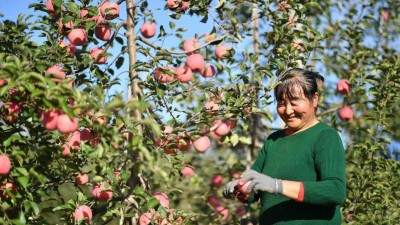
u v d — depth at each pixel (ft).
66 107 7.51
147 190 11.09
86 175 10.50
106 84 10.90
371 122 17.99
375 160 14.52
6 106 8.70
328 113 17.84
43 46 10.09
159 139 11.05
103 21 11.19
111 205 10.36
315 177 8.38
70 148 9.62
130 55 11.30
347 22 18.56
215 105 11.85
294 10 14.79
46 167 9.52
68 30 10.93
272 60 12.23
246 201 9.32
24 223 8.60
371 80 15.58
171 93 11.50
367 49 17.52
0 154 8.57
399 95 14.89
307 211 8.31
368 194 14.30
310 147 8.44
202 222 15.11
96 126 8.18
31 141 9.25
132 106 7.86
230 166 16.60
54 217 13.17
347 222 14.11
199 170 16.56
